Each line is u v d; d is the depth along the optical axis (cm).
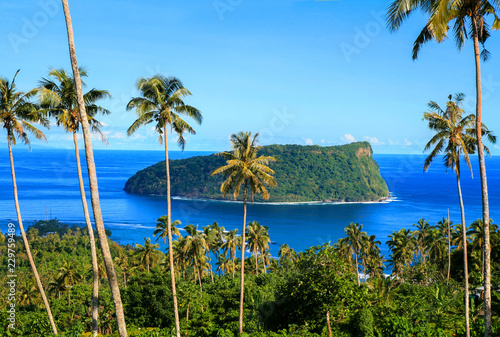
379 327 3806
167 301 5656
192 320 5350
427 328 3569
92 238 2870
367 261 8800
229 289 6278
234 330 4291
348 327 3797
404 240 8169
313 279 3581
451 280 6147
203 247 6825
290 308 3816
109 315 5969
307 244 18012
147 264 8194
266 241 8456
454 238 7162
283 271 7106
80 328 3703
